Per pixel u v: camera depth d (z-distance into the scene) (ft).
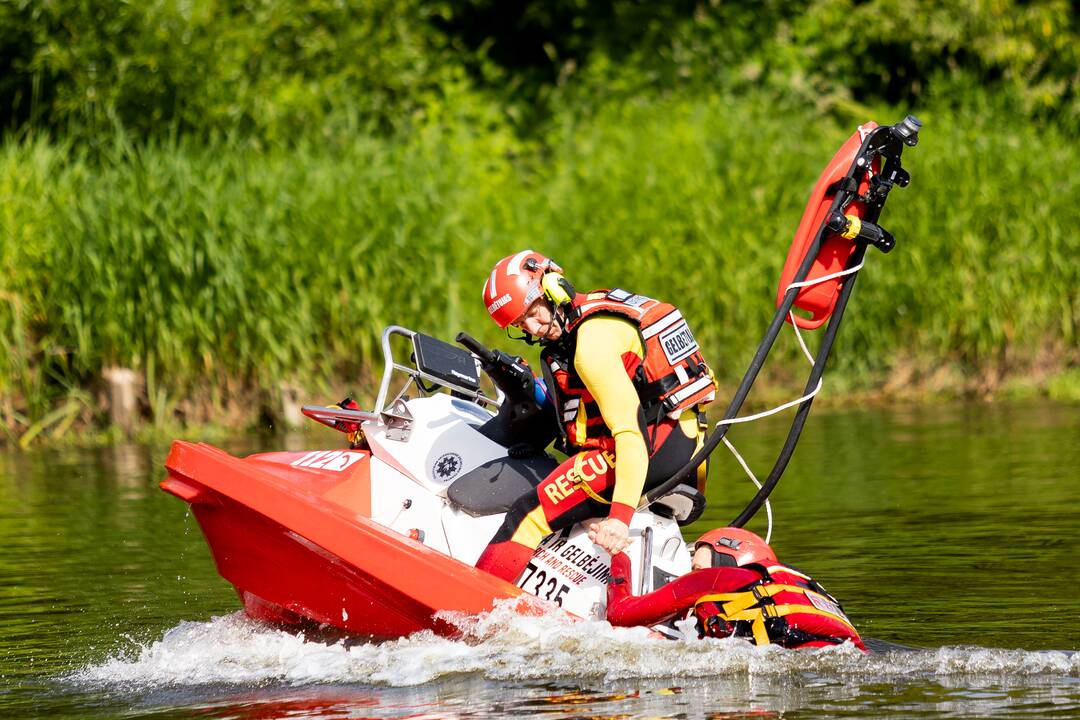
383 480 50.26
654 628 45.75
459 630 45.93
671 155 156.87
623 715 38.01
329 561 47.16
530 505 47.34
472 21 229.25
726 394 144.46
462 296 139.23
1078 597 52.85
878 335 152.15
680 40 214.07
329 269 133.69
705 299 148.46
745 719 37.40
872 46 221.46
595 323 45.96
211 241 129.18
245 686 43.01
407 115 189.67
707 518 75.15
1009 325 154.51
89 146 162.30
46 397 126.93
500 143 192.24
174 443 50.01
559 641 44.86
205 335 128.88
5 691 43.50
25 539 73.26
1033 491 79.77
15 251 126.93
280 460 53.26
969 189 155.53
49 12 166.20
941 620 49.88
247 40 176.65
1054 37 205.87
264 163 140.87
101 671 45.62
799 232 51.49
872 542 66.03
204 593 58.95
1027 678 41.14
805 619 44.60
